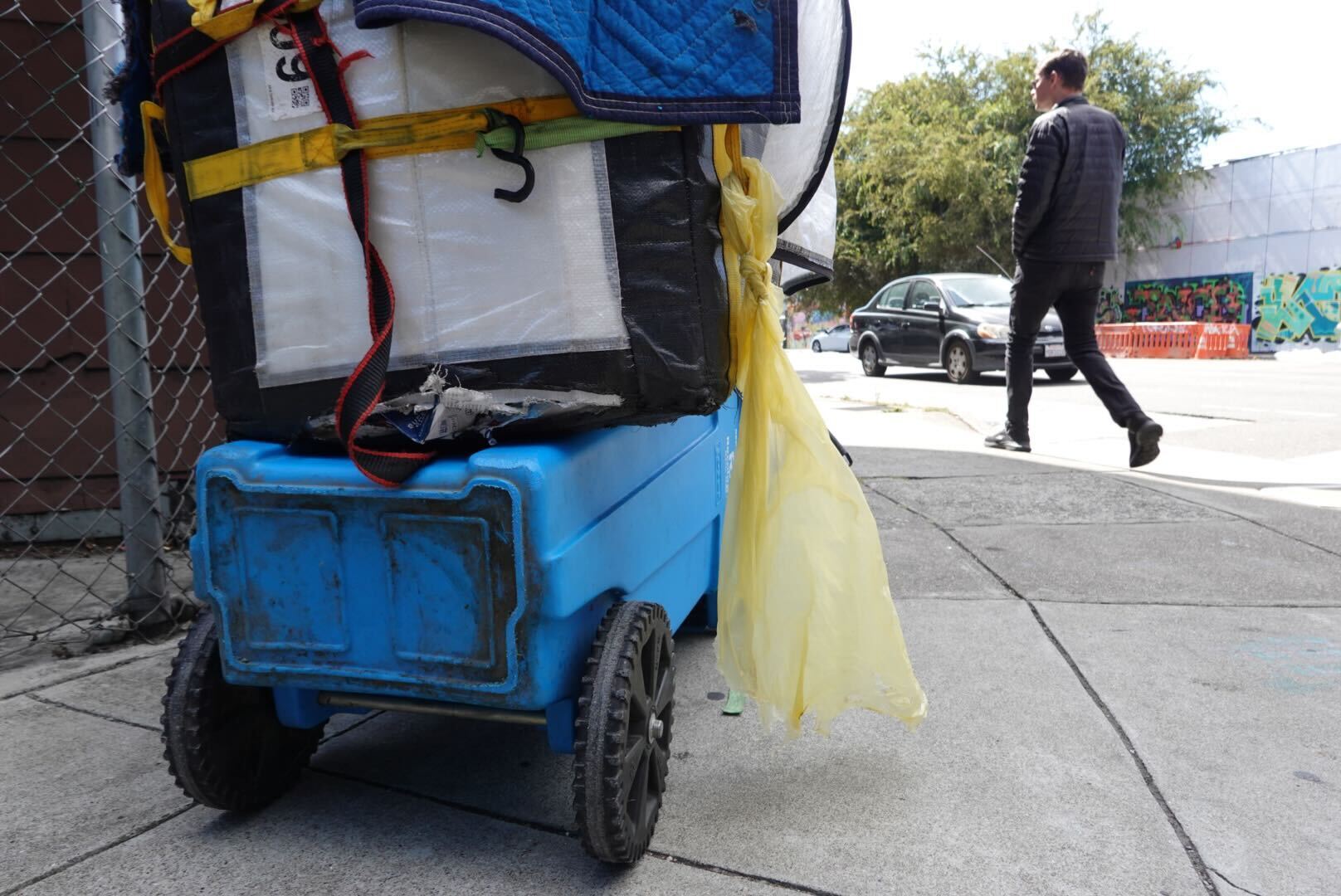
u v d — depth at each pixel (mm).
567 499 1538
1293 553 3723
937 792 1957
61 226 3781
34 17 3639
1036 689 2473
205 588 1648
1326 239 23922
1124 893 1617
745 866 1697
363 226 1525
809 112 1898
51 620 3062
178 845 1785
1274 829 1810
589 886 1644
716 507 2578
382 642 1581
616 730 1536
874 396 10695
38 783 2027
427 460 1555
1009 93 26125
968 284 13562
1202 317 27156
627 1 1453
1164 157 26609
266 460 1628
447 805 1926
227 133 1600
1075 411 8258
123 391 2828
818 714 1829
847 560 1817
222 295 1655
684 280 1532
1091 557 3699
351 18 1500
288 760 1956
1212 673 2566
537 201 1508
